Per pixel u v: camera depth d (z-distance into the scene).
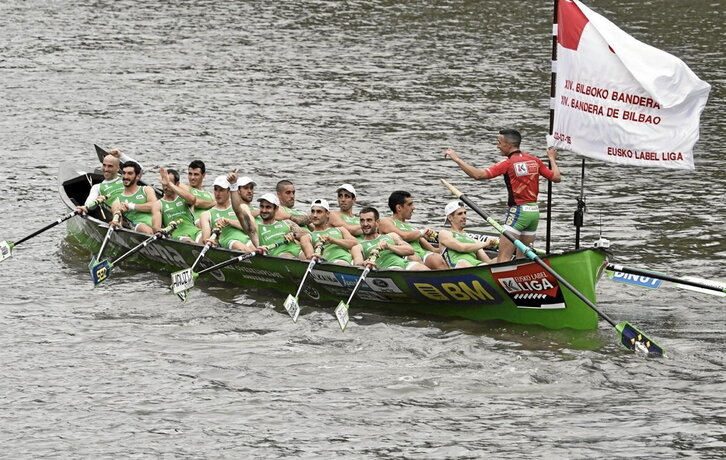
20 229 87.19
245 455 50.31
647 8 178.25
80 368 60.00
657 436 51.00
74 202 90.19
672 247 80.38
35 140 114.12
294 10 184.00
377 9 183.88
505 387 56.62
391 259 68.62
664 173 101.50
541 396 55.47
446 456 49.78
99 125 120.06
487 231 86.50
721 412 53.19
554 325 63.75
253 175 102.56
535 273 62.31
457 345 62.00
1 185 98.81
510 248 66.94
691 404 54.09
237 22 175.00
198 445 51.31
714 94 129.25
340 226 71.75
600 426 52.12
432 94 132.62
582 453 49.66
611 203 92.69
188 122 121.38
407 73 142.88
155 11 183.50
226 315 68.38
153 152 110.44
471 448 50.41
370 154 109.06
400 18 176.88
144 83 138.38
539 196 95.12
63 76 141.50
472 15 178.12
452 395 55.84
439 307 67.25
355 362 60.34
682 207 91.00
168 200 78.50
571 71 65.19
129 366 60.19
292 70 144.88
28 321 67.31
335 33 167.00
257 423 53.34
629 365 58.72
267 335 64.81
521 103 128.12
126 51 155.75
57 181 100.12
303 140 114.12
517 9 181.88
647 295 70.44
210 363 60.50
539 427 52.22
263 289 73.31
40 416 54.25
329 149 110.81
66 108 126.88
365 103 128.88
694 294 70.44
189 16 179.75
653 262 76.81
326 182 100.06
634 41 63.16
